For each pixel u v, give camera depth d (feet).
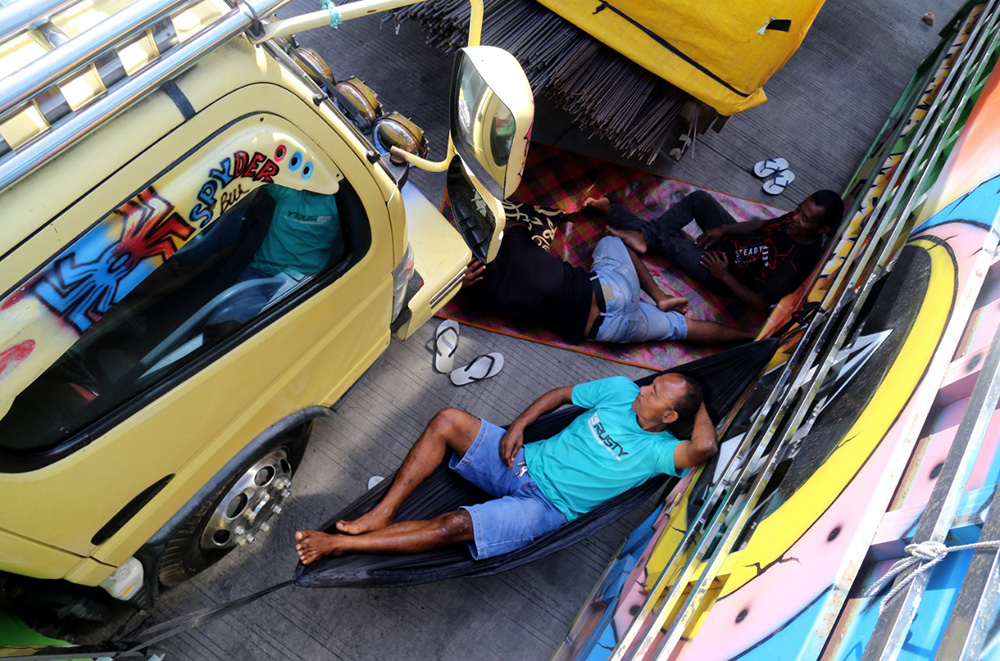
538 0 12.51
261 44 5.26
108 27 3.76
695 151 15.31
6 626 6.06
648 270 12.94
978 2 15.65
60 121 4.06
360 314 8.04
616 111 12.48
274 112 5.45
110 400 5.53
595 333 11.86
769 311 13.07
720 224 13.15
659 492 10.98
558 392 9.91
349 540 8.16
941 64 14.66
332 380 8.46
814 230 12.10
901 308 7.70
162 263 5.18
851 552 4.78
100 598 7.02
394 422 10.84
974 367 5.28
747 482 7.32
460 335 11.85
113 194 4.64
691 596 6.22
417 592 9.61
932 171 10.28
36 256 4.38
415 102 14.35
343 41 14.76
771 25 10.78
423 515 9.42
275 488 8.44
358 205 6.82
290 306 6.84
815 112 16.88
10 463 4.96
